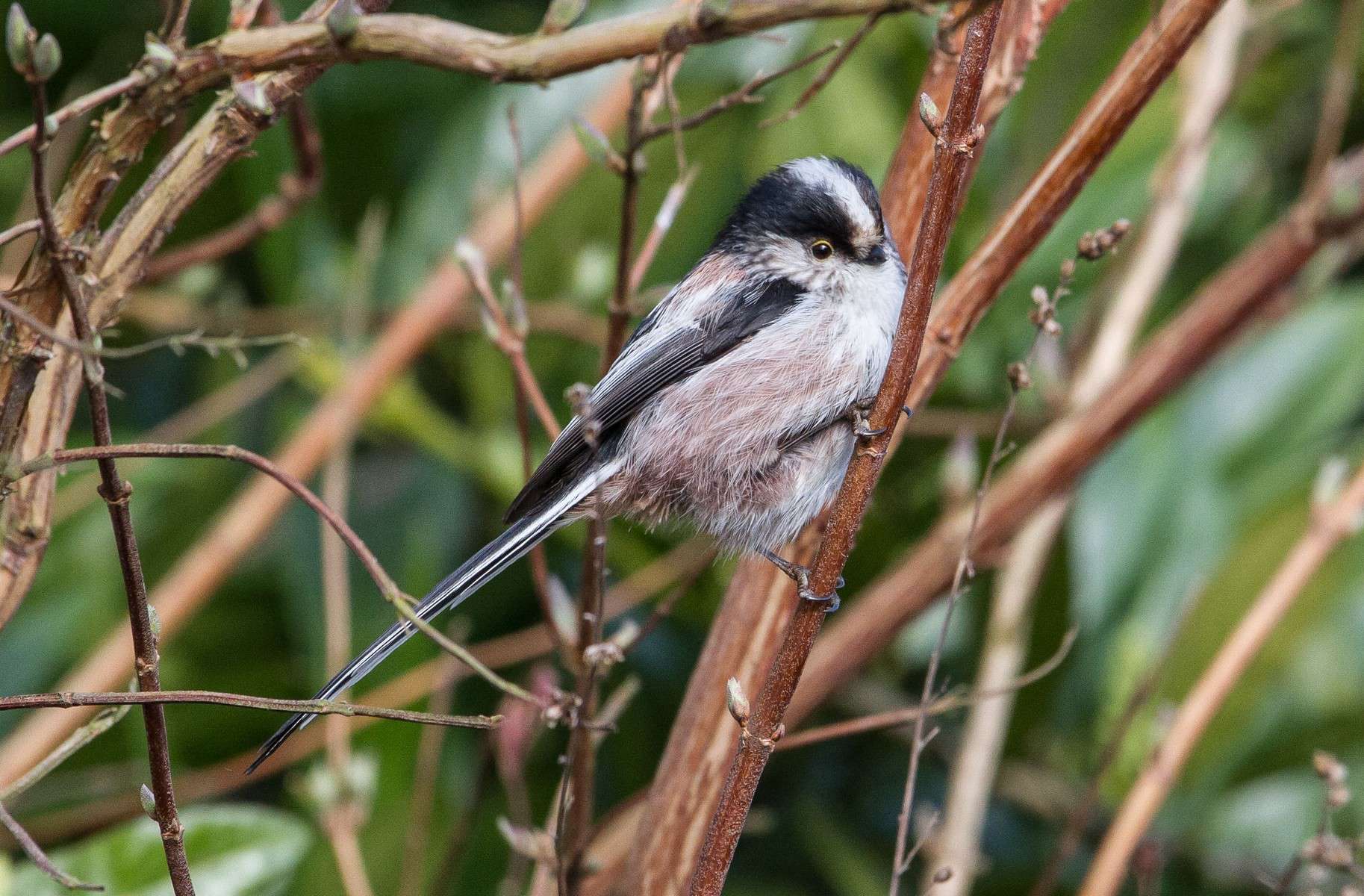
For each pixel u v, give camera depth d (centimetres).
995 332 1029
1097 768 818
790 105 1009
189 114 1022
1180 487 1027
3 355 523
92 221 525
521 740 723
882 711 1013
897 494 1009
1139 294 959
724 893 964
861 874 948
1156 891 800
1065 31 960
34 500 556
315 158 861
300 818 909
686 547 962
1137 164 1026
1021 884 991
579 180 995
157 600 877
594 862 691
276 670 993
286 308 1037
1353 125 1153
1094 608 1010
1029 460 828
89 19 1033
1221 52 948
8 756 818
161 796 491
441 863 865
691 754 713
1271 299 819
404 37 491
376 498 1039
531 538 758
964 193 716
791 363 780
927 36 1005
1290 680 976
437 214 1058
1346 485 1002
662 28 475
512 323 770
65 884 466
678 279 1007
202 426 997
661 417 786
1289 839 966
